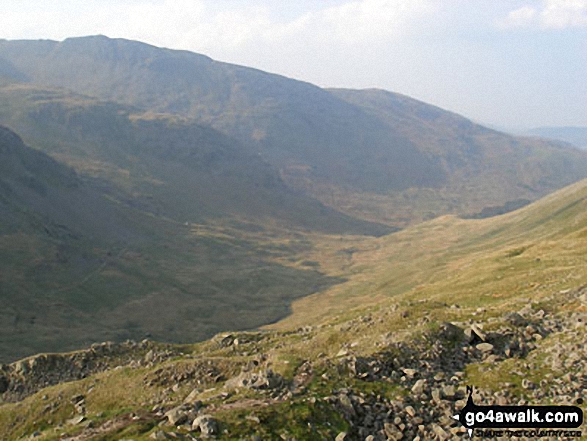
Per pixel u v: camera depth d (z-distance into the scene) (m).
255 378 25.61
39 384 44.62
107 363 47.00
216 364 35.72
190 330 180.00
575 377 23.39
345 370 26.58
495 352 28.20
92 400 34.88
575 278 49.28
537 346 27.92
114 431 22.77
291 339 49.06
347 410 22.91
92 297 195.38
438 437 21.39
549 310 34.19
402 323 39.47
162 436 20.34
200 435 20.42
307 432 20.86
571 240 100.00
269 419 21.41
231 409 22.22
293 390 24.20
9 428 34.50
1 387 44.53
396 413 23.03
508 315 32.16
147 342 51.38
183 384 34.22
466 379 25.62
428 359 27.75
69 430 24.55
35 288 186.38
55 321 165.62
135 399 33.38
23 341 141.88
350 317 61.00
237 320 194.75
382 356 27.86
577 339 26.95
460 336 30.36
